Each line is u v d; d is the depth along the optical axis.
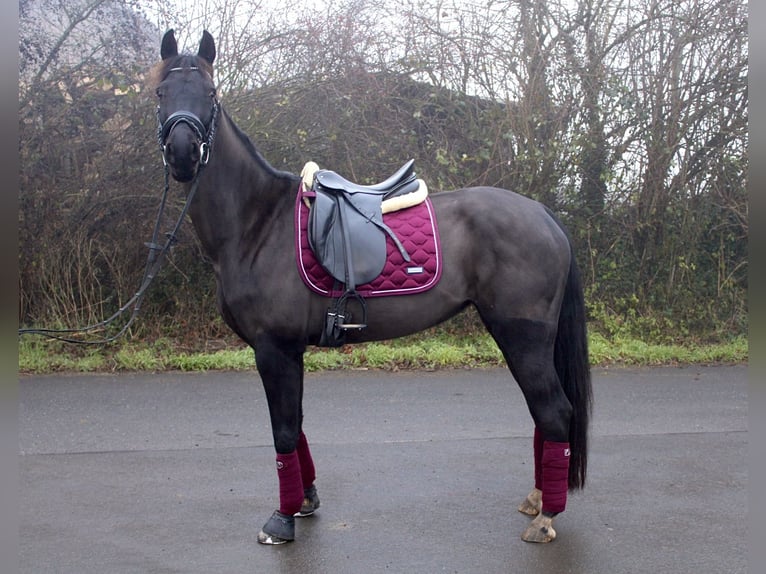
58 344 7.46
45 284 7.70
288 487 3.53
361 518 3.82
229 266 3.58
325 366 7.03
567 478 3.62
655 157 8.30
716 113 8.32
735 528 3.67
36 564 3.30
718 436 5.16
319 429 5.30
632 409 5.84
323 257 3.46
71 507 3.95
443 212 3.67
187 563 3.31
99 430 5.25
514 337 3.57
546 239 3.60
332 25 8.20
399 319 3.58
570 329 3.71
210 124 3.39
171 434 5.18
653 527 3.68
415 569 3.25
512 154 8.28
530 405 3.60
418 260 3.54
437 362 7.21
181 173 3.29
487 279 3.59
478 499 4.07
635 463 4.64
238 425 5.39
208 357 7.13
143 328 7.83
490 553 3.41
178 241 7.83
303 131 7.93
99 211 7.76
